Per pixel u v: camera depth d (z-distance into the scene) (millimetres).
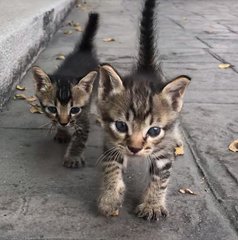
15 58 412
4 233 222
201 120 366
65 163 290
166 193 256
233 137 338
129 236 224
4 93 379
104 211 240
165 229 231
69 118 304
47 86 312
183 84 248
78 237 221
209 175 285
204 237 225
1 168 283
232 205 253
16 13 508
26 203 247
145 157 248
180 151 309
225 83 457
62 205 247
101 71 247
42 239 219
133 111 237
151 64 326
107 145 250
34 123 350
